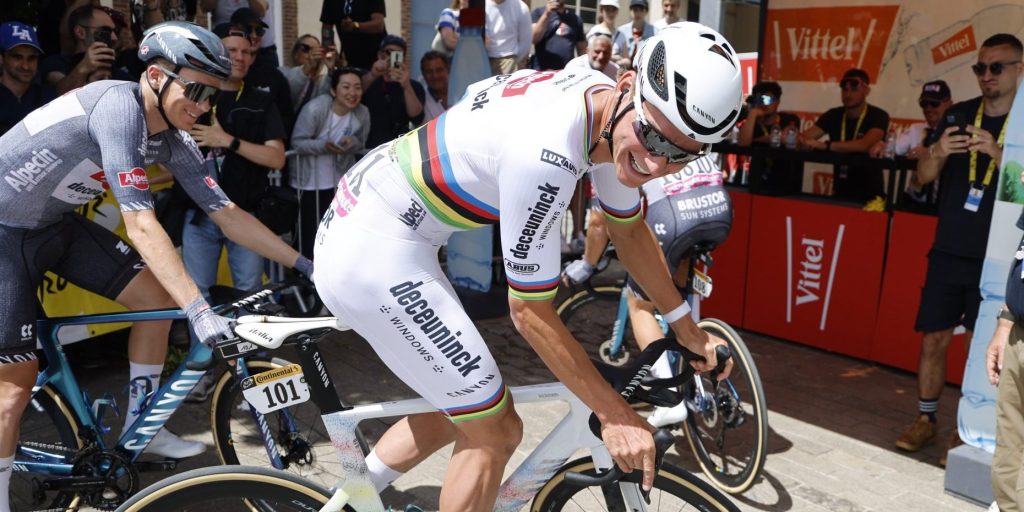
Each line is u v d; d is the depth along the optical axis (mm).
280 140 4031
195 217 3928
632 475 1878
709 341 1949
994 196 3385
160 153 2398
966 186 3463
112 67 4266
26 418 3459
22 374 2371
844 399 4090
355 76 4789
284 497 1957
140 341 2707
